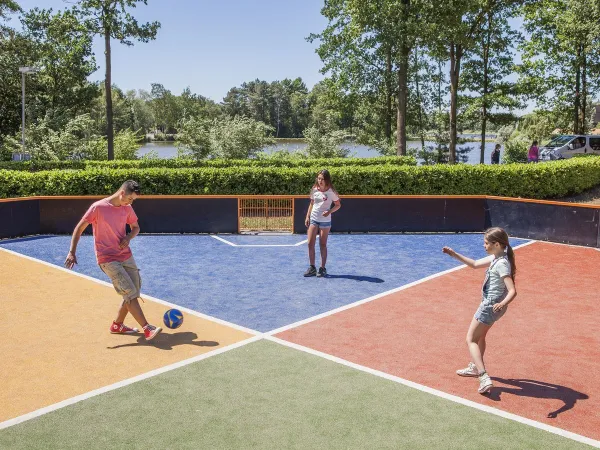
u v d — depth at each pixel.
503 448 4.77
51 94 45.38
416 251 13.47
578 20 33.41
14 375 6.20
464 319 8.37
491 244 5.89
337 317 8.40
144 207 15.71
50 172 16.86
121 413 5.32
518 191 19.42
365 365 6.58
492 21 36.84
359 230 16.12
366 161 28.77
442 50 34.06
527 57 38.44
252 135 32.28
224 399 5.64
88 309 8.72
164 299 9.33
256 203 15.92
